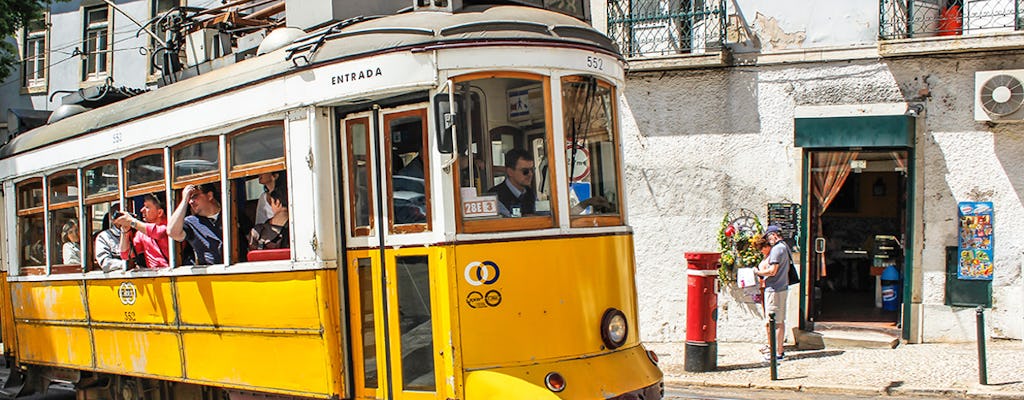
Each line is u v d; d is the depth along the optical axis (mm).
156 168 7789
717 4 12750
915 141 12000
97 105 9914
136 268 8125
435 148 5781
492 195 5867
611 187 6500
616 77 6570
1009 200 11695
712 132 12844
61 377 9656
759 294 11922
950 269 11945
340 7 6941
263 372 6785
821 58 12281
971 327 11867
